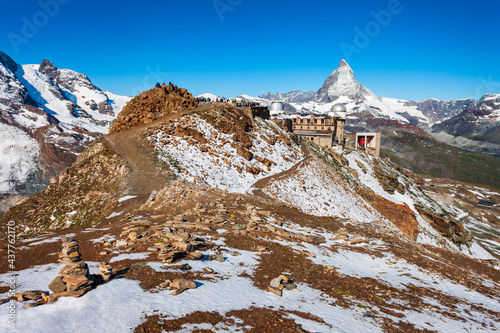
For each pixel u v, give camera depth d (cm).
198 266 2111
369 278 2595
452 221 10825
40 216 5025
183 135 7331
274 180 7131
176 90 9462
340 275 2505
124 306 1441
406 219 9175
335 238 3853
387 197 11100
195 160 6638
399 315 1911
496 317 2169
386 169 13200
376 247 3744
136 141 6650
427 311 2066
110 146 6531
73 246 1576
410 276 2873
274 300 1800
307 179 8019
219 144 7638
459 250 9862
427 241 9194
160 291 1644
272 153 8838
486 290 2842
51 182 5884
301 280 2242
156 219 3434
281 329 1446
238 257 2462
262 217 3966
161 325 1320
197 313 1474
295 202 6650
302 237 3409
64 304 1395
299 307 1767
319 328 1530
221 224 3394
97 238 2731
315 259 2791
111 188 5156
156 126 7350
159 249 2336
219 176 6444
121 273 1831
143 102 8594
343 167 11588
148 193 4934
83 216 4650
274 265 2436
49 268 1933
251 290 1884
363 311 1881
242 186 6519
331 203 7488
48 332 1170
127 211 4366
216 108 9094
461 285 2850
